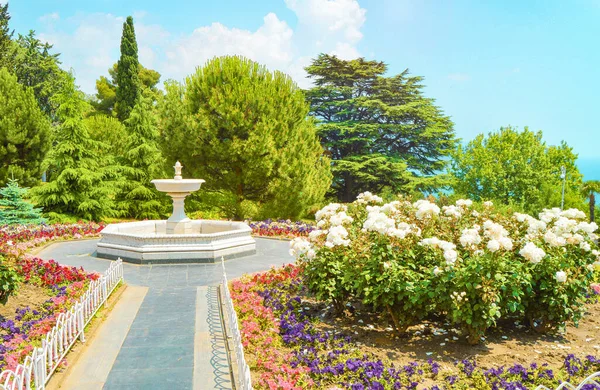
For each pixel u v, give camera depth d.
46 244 13.80
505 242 5.35
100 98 49.66
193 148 18.38
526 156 33.38
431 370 5.09
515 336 6.39
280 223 17.84
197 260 11.36
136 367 5.36
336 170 32.44
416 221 7.26
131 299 8.23
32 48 40.00
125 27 37.12
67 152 19.45
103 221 21.06
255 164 18.00
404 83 34.56
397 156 33.78
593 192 29.19
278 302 7.53
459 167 34.38
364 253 6.20
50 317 6.63
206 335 6.41
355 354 5.60
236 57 19.34
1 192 16.94
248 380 3.85
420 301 5.73
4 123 24.88
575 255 6.38
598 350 5.88
